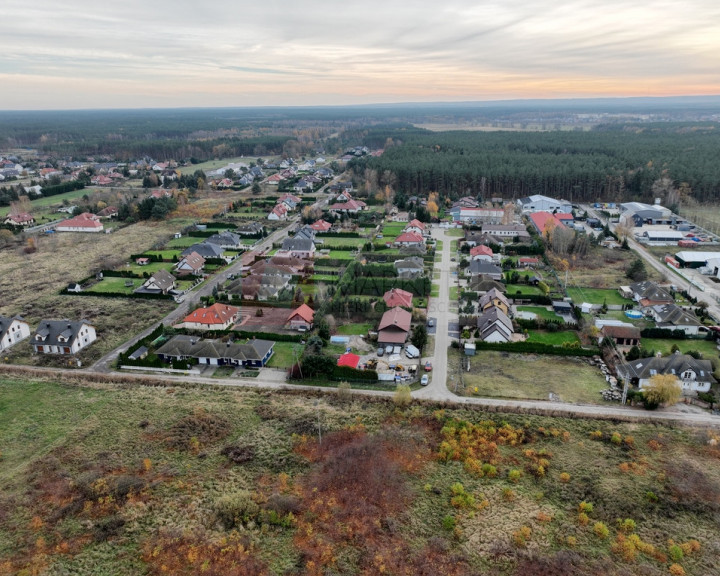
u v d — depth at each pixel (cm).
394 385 7994
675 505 5488
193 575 4662
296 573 4678
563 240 14362
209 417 7056
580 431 6775
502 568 4741
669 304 10219
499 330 9169
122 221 19162
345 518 5359
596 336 9238
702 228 16925
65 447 6469
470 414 7150
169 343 8850
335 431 6794
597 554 4881
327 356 8575
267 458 6256
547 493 5706
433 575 4650
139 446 6494
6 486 5791
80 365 8638
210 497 5628
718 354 8756
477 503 5541
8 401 7556
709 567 4741
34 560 4788
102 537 5072
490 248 14550
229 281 12519
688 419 7006
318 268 13538
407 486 5831
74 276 13138
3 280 12850
